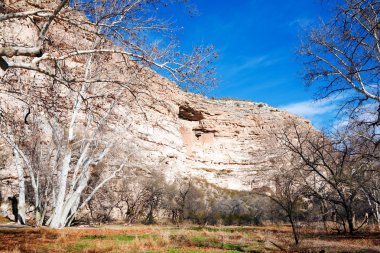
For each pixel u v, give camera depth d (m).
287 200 16.78
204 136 66.12
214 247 14.21
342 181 21.61
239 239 17.89
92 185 32.31
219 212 43.66
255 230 27.12
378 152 19.48
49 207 26.75
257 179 54.59
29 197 28.77
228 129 67.06
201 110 65.94
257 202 44.38
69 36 14.14
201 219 40.88
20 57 15.52
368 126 16.11
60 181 21.78
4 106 17.48
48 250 11.55
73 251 11.68
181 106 62.75
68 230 20.03
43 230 18.47
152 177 40.25
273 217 40.81
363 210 34.22
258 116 69.69
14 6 11.64
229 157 64.06
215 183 59.44
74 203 24.17
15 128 21.42
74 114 20.89
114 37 12.03
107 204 35.56
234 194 54.66
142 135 45.62
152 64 12.29
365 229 28.39
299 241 15.83
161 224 36.25
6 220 24.06
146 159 43.12
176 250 12.52
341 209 28.73
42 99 14.53
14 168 28.39
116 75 18.17
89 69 17.70
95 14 12.30
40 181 24.70
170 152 52.91
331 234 23.31
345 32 11.53
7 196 27.64
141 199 39.31
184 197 41.50
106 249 12.15
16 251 10.41
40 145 23.89
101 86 18.23
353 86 18.20
